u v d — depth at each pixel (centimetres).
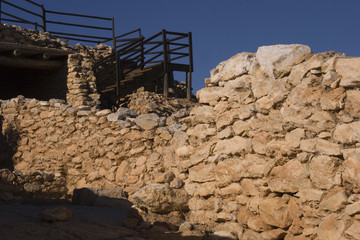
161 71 1276
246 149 519
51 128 922
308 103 441
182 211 605
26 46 1255
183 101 1255
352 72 406
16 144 995
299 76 455
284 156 464
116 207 598
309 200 430
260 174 495
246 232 508
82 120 853
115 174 754
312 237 427
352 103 407
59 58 1356
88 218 497
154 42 1287
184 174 627
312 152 432
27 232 412
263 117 501
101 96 1359
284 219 459
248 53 540
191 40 1280
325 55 435
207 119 592
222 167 555
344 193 401
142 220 520
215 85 592
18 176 722
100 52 1449
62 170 884
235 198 538
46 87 1405
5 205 575
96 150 803
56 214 459
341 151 408
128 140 741
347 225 396
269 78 495
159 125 705
